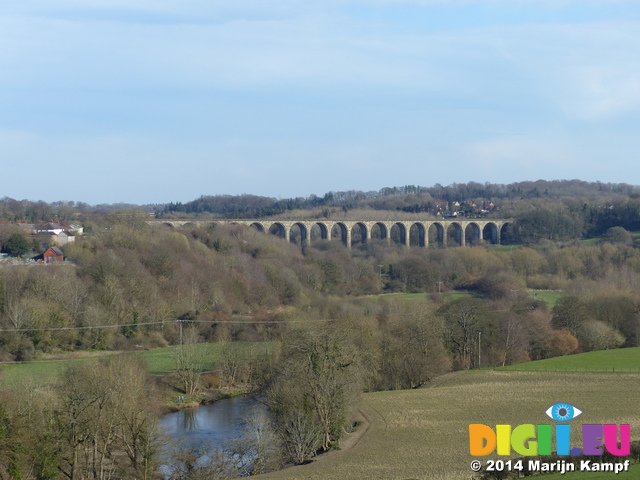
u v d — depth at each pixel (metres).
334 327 75.62
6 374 84.69
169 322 112.56
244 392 91.62
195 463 61.72
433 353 95.44
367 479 51.28
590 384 82.50
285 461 62.31
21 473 52.84
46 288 108.31
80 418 57.47
